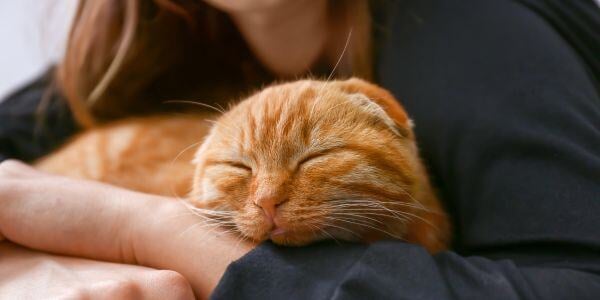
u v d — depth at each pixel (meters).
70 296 0.42
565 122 0.45
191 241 0.44
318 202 0.43
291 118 0.45
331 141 0.44
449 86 0.49
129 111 0.65
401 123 0.46
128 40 0.62
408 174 0.45
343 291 0.39
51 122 0.65
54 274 0.44
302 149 0.44
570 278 0.40
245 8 0.55
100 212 0.46
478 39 0.49
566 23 0.53
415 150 0.47
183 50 0.65
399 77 0.51
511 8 0.51
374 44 0.54
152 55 0.64
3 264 0.46
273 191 0.43
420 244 0.46
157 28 0.63
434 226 0.48
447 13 0.51
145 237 0.45
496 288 0.39
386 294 0.39
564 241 0.42
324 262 0.41
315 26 0.59
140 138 0.59
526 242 0.43
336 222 0.43
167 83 0.66
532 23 0.50
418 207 0.46
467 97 0.48
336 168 0.43
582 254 0.42
